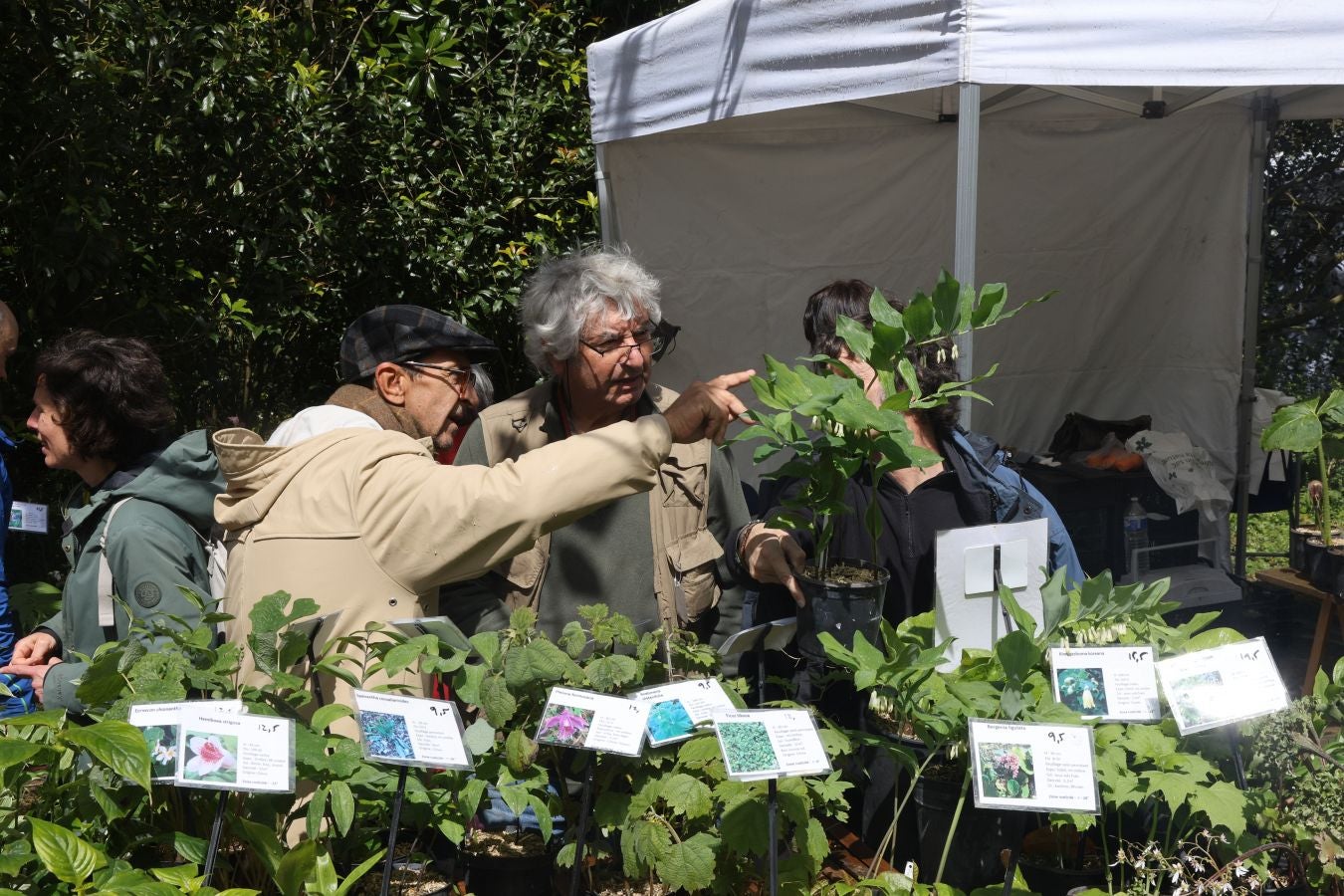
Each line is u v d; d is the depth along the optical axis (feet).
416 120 18.49
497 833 6.07
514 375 20.92
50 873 4.81
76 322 15.14
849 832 6.72
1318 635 10.78
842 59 10.84
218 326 15.84
